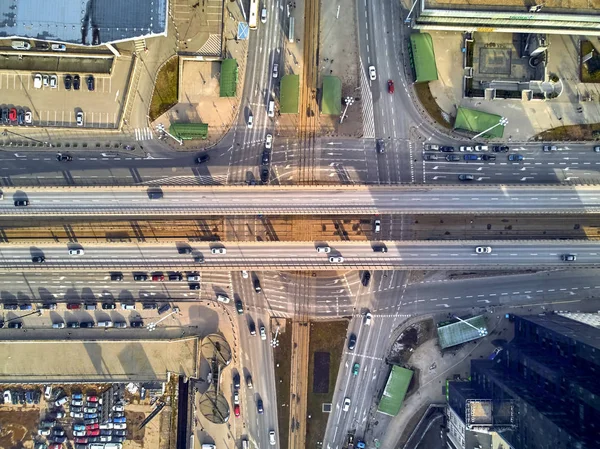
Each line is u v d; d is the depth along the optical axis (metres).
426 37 97.81
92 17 89.69
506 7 89.50
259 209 96.50
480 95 99.50
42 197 96.38
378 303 100.44
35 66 97.69
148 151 99.81
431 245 97.69
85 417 99.50
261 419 100.75
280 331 100.50
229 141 100.00
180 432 100.50
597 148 99.31
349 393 100.44
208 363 100.31
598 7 89.06
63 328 99.94
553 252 97.69
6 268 96.88
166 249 98.12
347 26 99.81
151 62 98.44
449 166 100.12
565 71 100.00
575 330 85.88
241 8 99.19
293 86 97.56
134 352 99.50
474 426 87.25
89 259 97.75
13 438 99.12
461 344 100.31
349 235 100.19
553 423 73.62
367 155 100.06
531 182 100.19
